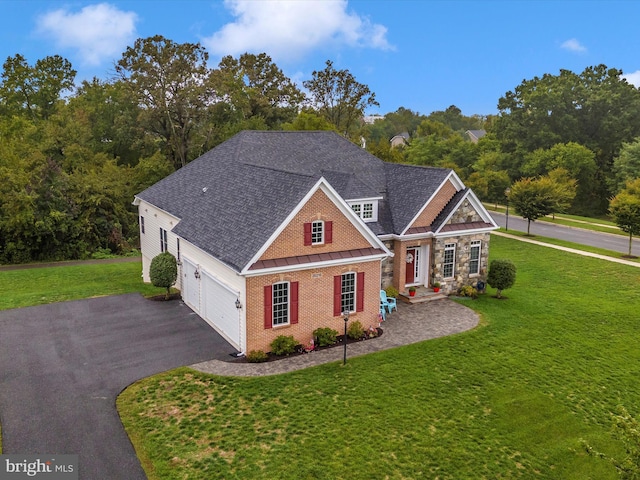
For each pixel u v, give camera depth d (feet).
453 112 606.14
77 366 59.98
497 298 92.79
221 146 107.65
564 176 212.43
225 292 68.23
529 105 266.57
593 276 111.14
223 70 210.79
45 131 176.45
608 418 52.95
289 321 66.49
